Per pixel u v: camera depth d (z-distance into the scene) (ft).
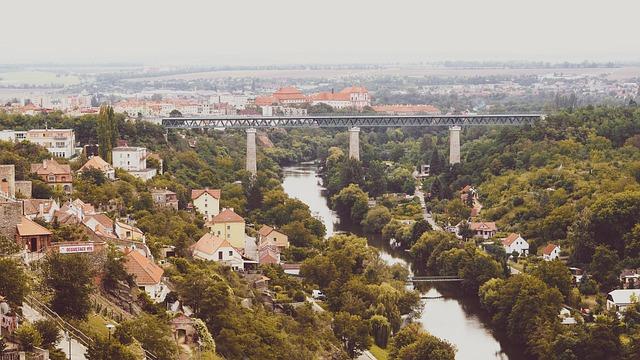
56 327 626.64
